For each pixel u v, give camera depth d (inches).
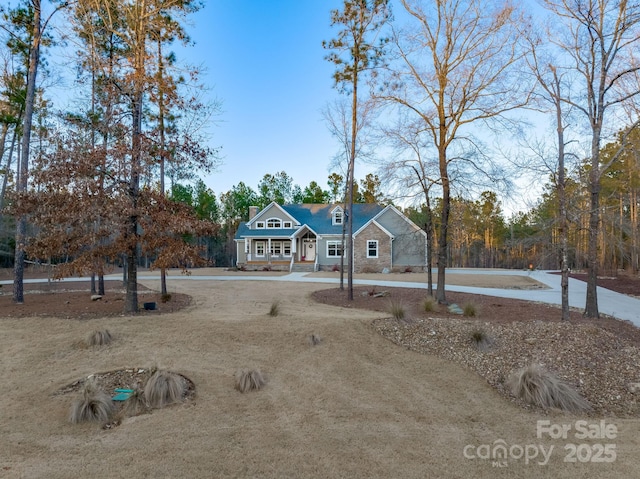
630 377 248.8
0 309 400.5
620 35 344.2
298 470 145.7
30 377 232.2
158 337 296.7
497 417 197.6
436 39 438.6
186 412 194.7
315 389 225.5
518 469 149.6
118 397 207.2
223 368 249.6
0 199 810.8
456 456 158.9
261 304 472.1
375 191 526.0
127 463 147.7
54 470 142.3
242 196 2356.1
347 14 478.3
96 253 344.8
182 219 351.3
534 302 508.7
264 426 182.2
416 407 206.7
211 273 1063.0
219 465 147.7
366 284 741.3
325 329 313.6
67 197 323.0
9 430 175.9
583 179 366.9
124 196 342.3
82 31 447.8
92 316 360.2
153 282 769.6
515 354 277.0
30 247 343.3
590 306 383.6
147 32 416.2
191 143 398.6
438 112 457.7
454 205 492.4
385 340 300.8
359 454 158.6
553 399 212.5
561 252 394.9
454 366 261.3
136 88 385.7
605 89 355.3
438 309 422.3
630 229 379.2
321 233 1178.0
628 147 366.3
